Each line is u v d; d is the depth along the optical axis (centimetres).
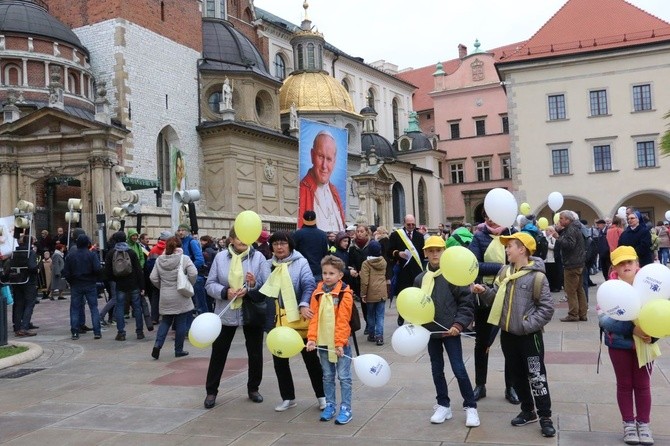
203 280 1561
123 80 3709
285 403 788
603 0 4984
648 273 595
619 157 4725
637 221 1563
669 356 1017
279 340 713
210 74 4422
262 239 1582
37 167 3131
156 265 1195
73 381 998
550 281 2008
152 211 2875
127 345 1362
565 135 4828
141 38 3875
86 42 3803
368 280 1272
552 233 1970
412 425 700
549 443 623
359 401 810
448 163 7306
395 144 7475
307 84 5544
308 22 6109
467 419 687
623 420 622
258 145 4497
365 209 5425
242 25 5575
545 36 4978
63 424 749
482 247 868
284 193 4744
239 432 699
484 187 7119
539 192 4862
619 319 590
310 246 1142
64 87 3472
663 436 630
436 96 7381
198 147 4284
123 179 3397
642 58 4672
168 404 830
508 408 757
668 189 4609
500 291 672
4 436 707
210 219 3173
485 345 802
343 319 719
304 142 1753
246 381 957
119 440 682
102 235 2562
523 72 4919
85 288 1462
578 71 4806
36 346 1294
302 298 775
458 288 702
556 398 786
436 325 701
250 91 4534
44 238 2817
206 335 739
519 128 4912
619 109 4722
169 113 4059
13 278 1483
